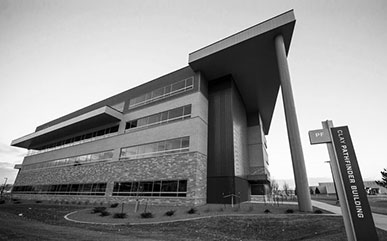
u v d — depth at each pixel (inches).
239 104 1103.0
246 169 1064.8
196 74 931.3
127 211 668.7
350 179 170.9
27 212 684.7
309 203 560.4
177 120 874.1
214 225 444.1
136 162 906.1
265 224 425.4
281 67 712.4
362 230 155.1
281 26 731.4
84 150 1176.8
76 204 923.4
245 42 794.8
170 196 749.9
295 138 625.3
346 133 185.0
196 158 755.4
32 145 1673.2
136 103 1088.8
